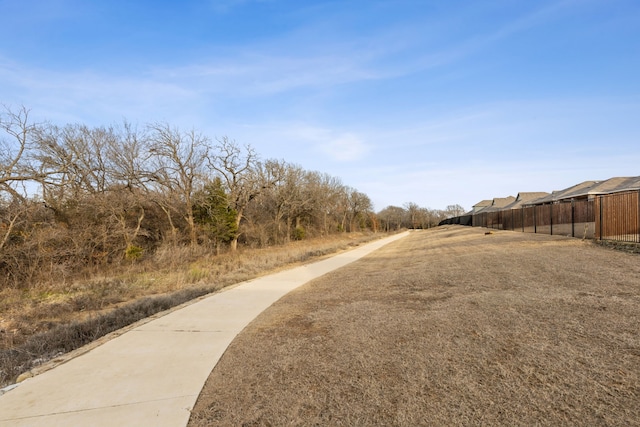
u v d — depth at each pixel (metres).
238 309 7.67
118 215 23.12
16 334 8.60
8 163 18.17
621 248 11.25
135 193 24.38
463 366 3.94
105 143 24.64
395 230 98.19
